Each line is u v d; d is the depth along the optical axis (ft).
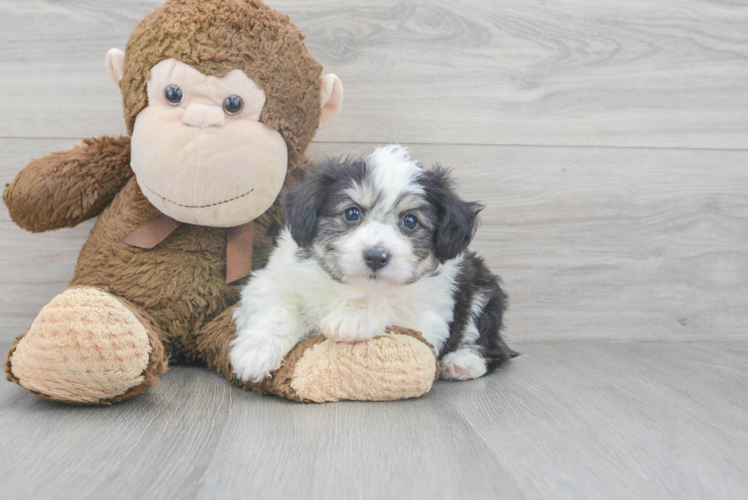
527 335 2.64
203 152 1.97
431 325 2.06
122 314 1.77
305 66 2.10
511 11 2.52
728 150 2.66
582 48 2.56
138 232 2.13
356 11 2.46
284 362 1.92
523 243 2.60
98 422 1.73
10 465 1.53
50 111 2.40
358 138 2.51
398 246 1.92
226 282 2.17
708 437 1.74
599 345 2.63
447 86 2.52
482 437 1.70
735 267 2.68
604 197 2.62
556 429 1.76
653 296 2.67
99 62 2.40
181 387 1.99
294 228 1.97
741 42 2.62
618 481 1.54
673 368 2.30
